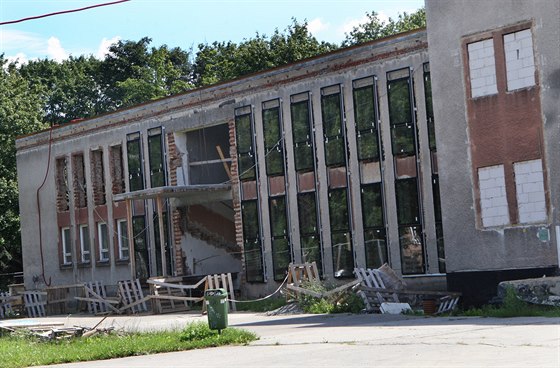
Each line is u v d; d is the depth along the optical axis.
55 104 73.81
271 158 31.58
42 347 19.47
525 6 22.06
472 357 12.23
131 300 34.59
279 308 27.17
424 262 26.84
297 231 30.70
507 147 22.36
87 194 39.84
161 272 36.25
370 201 28.36
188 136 35.62
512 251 22.19
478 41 22.94
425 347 13.93
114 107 74.50
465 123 23.16
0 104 52.12
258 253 32.12
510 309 20.00
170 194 33.31
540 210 21.77
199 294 33.94
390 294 24.69
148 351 17.05
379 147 28.08
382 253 27.98
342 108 29.19
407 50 27.31
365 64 28.50
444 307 22.98
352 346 15.07
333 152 29.48
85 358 16.92
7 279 52.91
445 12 23.59
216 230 36.12
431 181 26.66
